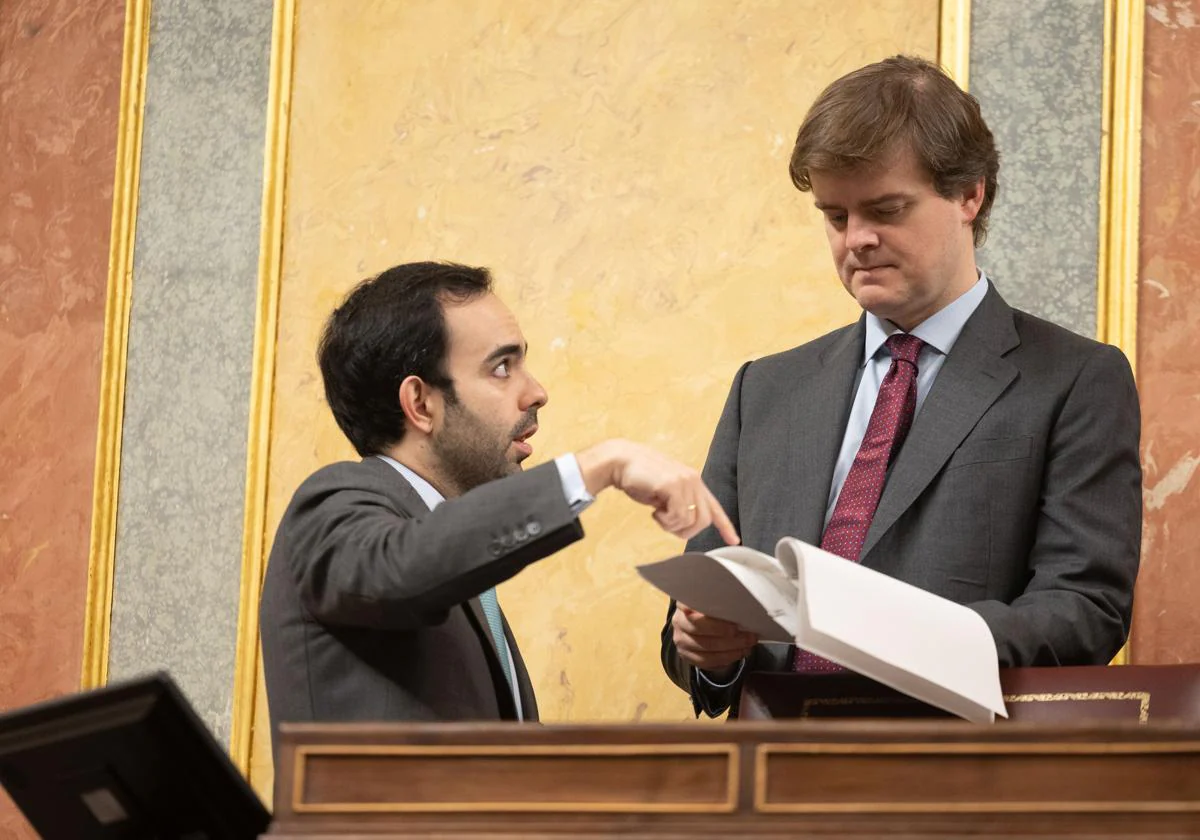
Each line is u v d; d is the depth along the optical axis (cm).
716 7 779
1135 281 705
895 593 387
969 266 522
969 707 381
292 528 455
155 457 827
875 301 503
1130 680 406
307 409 799
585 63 793
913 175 492
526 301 782
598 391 765
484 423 489
